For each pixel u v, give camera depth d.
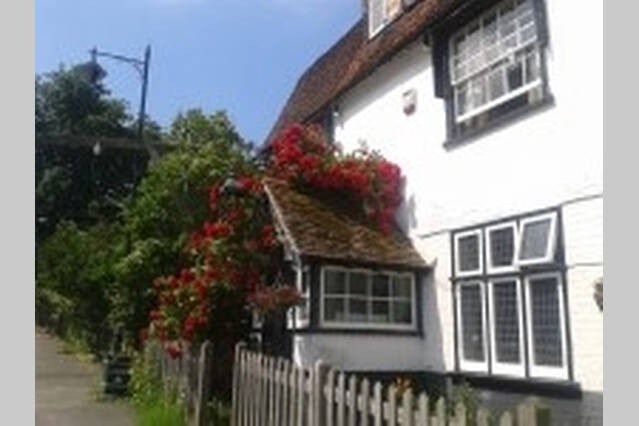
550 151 9.96
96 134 43.06
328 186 13.36
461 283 11.59
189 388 10.73
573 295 9.38
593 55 9.34
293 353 11.96
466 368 11.33
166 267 16.58
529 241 10.21
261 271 12.53
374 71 14.29
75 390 14.98
